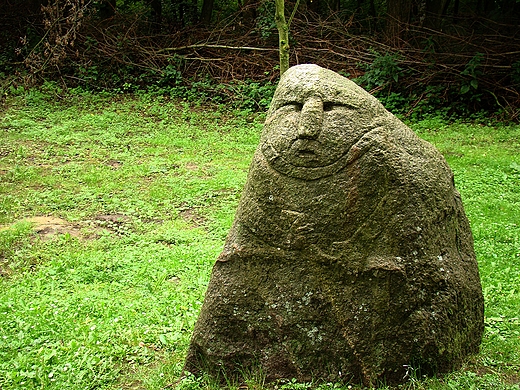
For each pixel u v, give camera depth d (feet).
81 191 26.12
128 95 45.60
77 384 12.39
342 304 11.51
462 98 40.86
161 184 27.14
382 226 11.27
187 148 33.50
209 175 28.91
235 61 47.16
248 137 36.17
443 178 12.07
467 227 13.08
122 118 39.32
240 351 12.14
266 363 11.98
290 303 11.71
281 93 11.98
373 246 11.34
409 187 11.28
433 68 42.19
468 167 29.01
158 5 55.62
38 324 14.76
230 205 24.71
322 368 11.78
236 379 12.18
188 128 37.96
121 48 47.73
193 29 49.96
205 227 22.56
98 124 37.60
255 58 47.11
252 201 11.85
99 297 16.56
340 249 11.37
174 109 41.88
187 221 23.20
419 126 38.19
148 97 44.73
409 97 41.73
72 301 16.22
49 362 13.19
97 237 21.50
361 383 11.64
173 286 17.37
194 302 15.85
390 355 11.53
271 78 45.29
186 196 25.77
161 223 22.99
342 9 56.29
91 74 46.55
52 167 29.32
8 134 34.78
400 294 11.37
